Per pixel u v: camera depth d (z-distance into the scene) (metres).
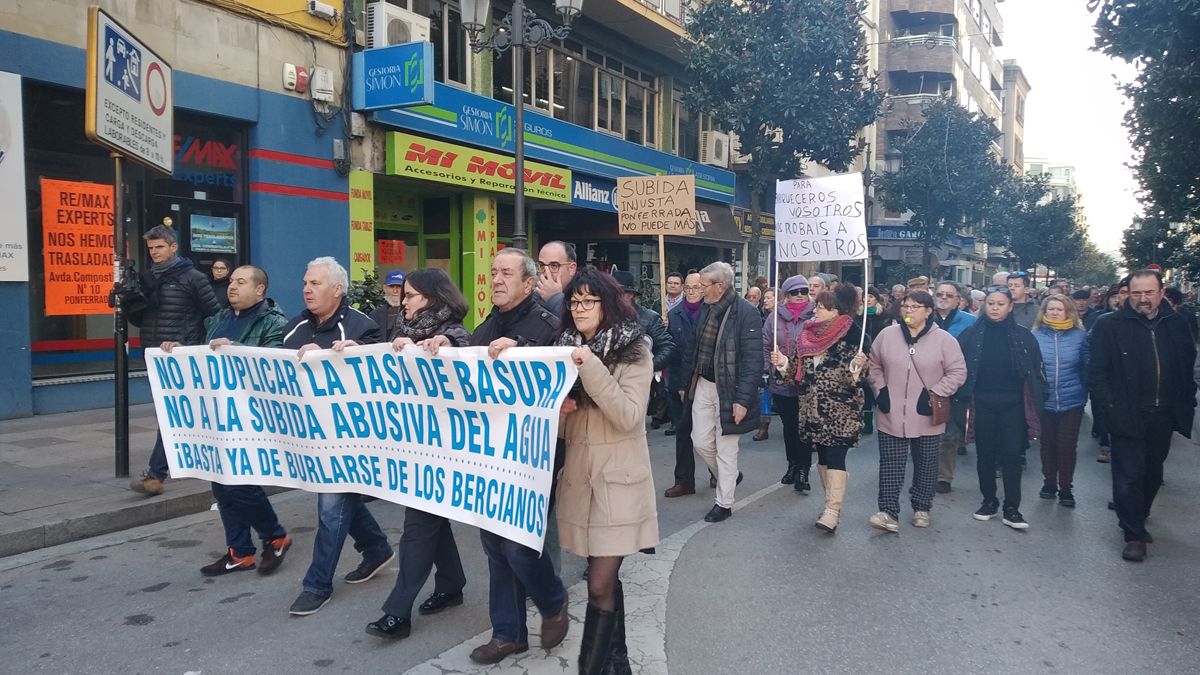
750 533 5.96
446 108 13.73
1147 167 12.45
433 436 3.82
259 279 4.93
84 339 9.78
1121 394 5.52
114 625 4.19
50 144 9.34
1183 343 5.65
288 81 11.37
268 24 11.14
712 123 24.11
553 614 3.87
